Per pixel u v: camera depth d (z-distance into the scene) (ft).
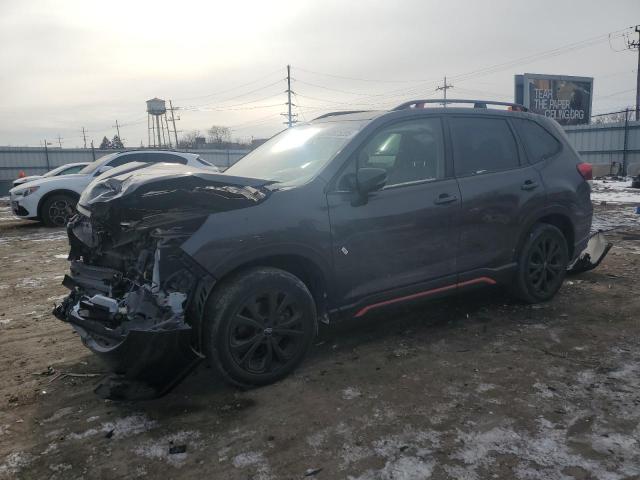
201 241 10.41
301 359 11.94
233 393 11.29
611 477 8.20
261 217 11.04
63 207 38.52
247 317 11.01
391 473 8.46
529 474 8.34
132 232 11.00
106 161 39.45
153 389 10.43
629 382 11.36
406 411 10.37
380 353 13.23
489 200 14.53
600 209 42.75
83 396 11.35
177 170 12.44
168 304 10.14
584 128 113.09
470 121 14.99
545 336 14.11
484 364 12.45
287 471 8.61
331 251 11.93
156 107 233.35
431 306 16.76
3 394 11.48
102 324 10.93
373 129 13.07
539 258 16.19
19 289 20.20
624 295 17.62
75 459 9.09
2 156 101.35
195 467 8.79
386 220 12.64
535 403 10.55
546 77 136.05
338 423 10.00
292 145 14.44
